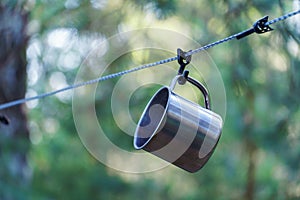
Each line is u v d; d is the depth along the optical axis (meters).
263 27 2.76
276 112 6.56
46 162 8.65
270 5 4.83
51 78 7.09
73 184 8.90
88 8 5.99
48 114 8.17
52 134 8.55
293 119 6.56
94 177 9.00
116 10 5.85
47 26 6.04
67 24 6.10
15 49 5.73
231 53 5.34
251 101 6.19
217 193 8.77
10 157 5.59
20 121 5.86
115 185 9.10
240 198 8.31
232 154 8.19
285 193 7.57
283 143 6.96
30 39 6.06
